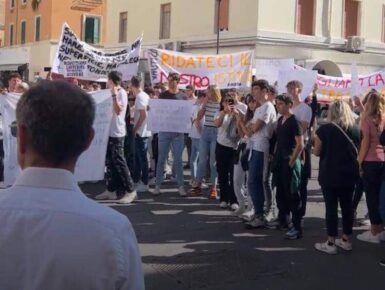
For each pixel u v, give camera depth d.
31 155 1.71
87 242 1.61
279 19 26.59
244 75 11.87
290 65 13.47
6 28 49.34
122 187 8.91
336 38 28.27
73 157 1.74
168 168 11.34
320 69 28.06
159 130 9.20
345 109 6.21
